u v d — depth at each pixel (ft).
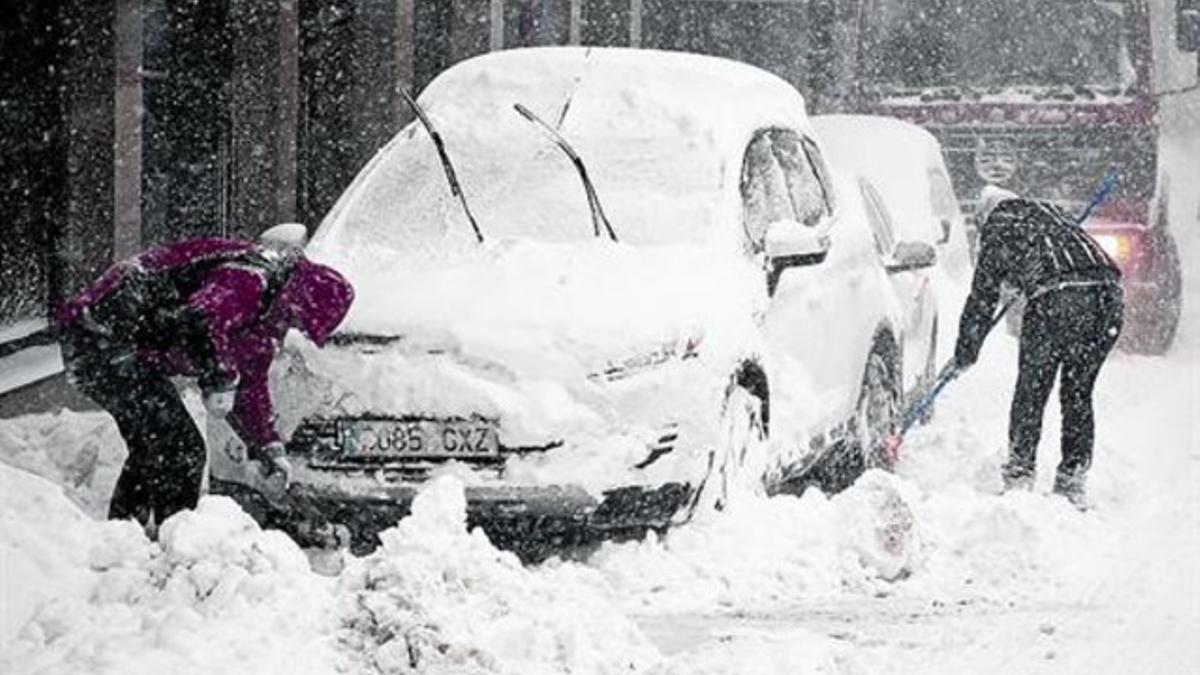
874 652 35.47
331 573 41.37
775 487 45.91
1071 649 36.06
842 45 90.43
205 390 39.45
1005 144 87.20
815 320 48.42
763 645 35.37
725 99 49.70
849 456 50.62
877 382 52.90
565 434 40.70
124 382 40.52
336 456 41.45
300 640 30.66
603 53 50.80
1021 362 52.13
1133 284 83.51
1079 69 87.30
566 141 48.24
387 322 41.78
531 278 43.24
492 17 99.04
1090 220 84.69
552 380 41.06
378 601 31.37
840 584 41.19
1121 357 81.82
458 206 47.19
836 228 51.70
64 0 61.67
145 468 41.06
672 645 35.70
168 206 71.15
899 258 55.83
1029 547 42.75
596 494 40.47
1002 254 52.19
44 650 29.60
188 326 39.04
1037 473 55.06
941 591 41.16
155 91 70.08
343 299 40.57
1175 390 72.02
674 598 39.68
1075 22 87.40
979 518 43.21
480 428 40.81
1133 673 34.50
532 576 33.76
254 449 40.60
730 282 45.01
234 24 74.13
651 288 43.32
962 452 55.93
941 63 88.69
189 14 72.33
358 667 30.60
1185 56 91.91
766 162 49.52
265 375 40.52
